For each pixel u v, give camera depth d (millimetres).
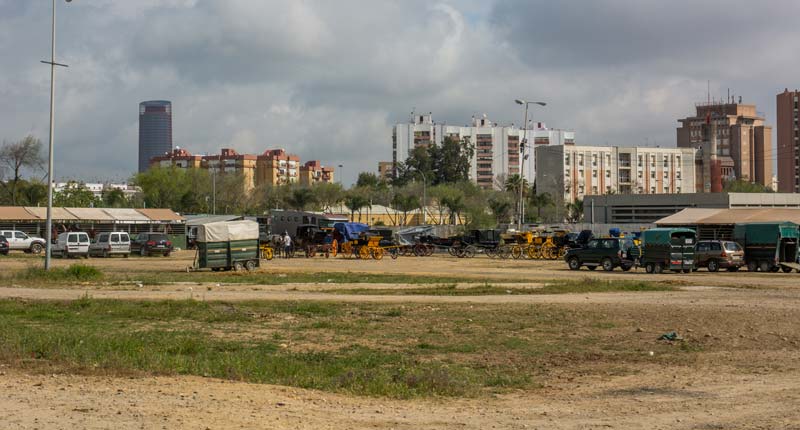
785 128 183875
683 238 44875
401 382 13359
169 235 80188
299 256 70688
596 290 32219
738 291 31797
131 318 22641
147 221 80125
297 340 18781
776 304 26422
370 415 10766
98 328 20250
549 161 154125
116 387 12141
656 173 160125
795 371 14945
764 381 13867
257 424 9805
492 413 11156
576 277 41750
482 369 15367
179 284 35188
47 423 9648
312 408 11062
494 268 51812
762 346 18016
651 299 28500
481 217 103000
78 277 37375
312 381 13281
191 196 123312
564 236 67438
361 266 53500
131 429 9367
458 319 22688
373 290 32688
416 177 173250
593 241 49062
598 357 16719
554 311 24531
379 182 166875
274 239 73312
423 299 28578
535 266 54531
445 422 10438
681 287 33844
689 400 12180
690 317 22828
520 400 12281
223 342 18188
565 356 16859
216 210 126562
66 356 14898
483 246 70375
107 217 78312
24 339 16812
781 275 42594
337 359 16141
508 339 19094
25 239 70375
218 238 44469
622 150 157500
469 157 181250
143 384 12422
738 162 193250
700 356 16781
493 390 13172
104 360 14461
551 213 128875
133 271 45062
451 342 18625
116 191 122000
